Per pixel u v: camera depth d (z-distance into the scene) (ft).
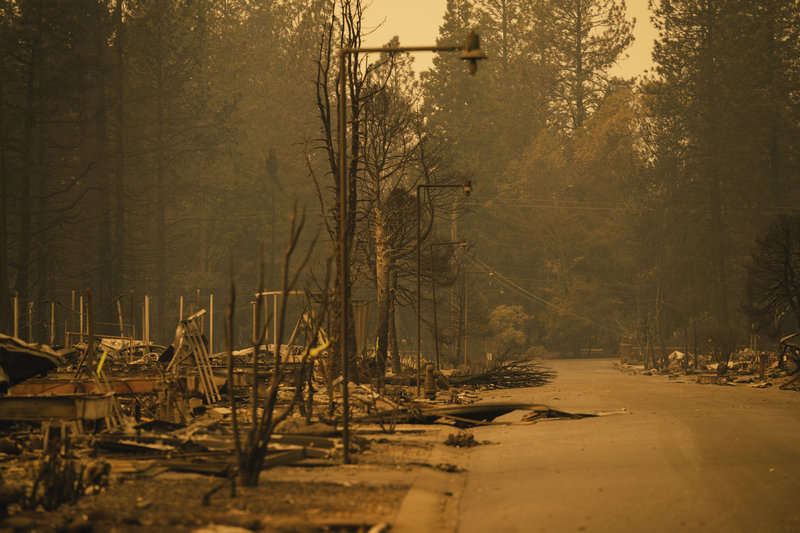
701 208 378.94
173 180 346.74
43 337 245.24
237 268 344.28
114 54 313.12
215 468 45.37
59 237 291.58
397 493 40.22
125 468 45.91
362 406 86.38
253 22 487.61
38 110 256.11
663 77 377.71
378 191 178.19
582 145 463.01
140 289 332.60
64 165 280.31
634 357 374.22
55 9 252.62
